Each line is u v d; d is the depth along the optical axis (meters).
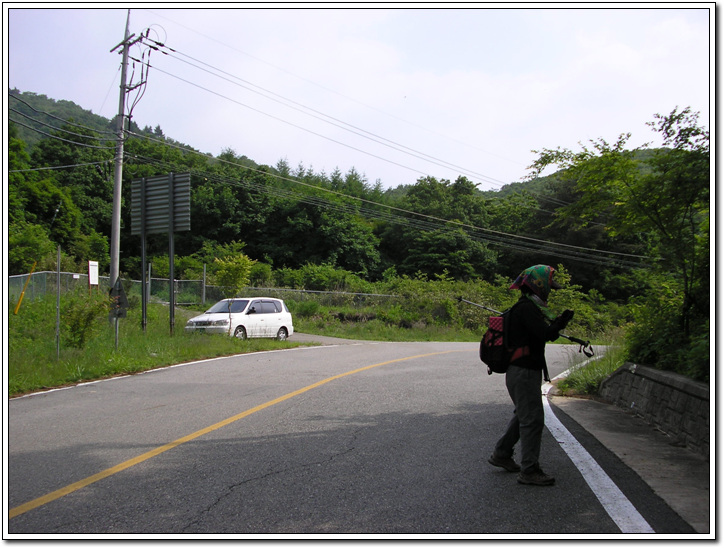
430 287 35.53
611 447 5.74
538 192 52.38
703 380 6.05
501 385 9.84
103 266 47.72
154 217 17.39
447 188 66.31
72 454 5.38
